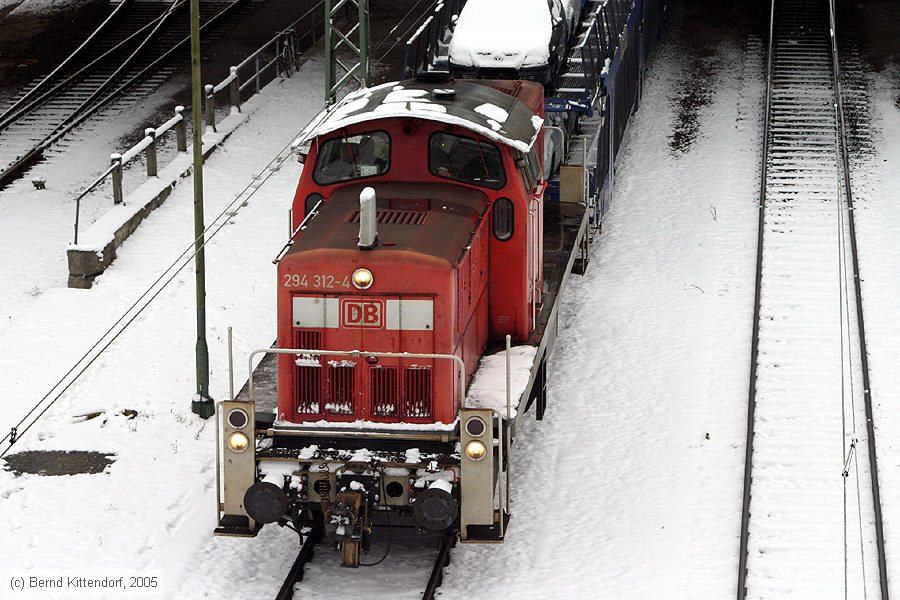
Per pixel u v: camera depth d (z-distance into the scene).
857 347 21.91
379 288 15.91
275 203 28.16
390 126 17.69
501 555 17.09
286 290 16.11
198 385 20.27
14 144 32.78
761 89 33.00
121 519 17.55
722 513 17.73
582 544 17.28
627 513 17.91
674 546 17.06
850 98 32.28
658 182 28.64
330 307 16.05
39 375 21.23
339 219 16.75
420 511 15.33
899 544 16.91
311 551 16.95
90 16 42.59
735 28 37.62
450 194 17.55
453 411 16.20
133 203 27.03
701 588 16.11
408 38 39.25
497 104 18.52
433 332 15.98
